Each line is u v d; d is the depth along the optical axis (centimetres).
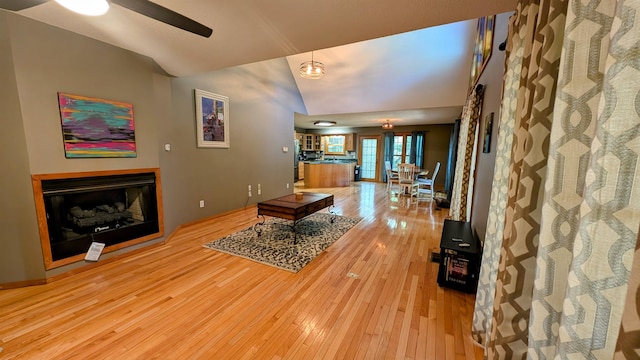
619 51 52
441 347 155
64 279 225
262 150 518
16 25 196
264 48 253
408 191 698
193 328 167
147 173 290
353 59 479
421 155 872
